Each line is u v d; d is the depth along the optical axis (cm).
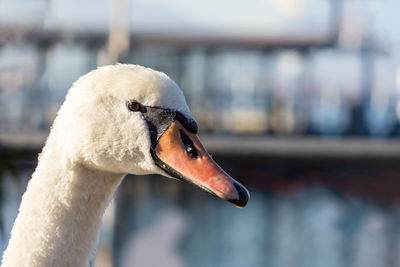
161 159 308
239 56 2264
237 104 2298
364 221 1552
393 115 2316
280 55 2258
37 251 298
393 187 2002
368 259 1217
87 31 2011
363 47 2195
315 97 2309
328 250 1285
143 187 2019
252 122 2312
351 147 2106
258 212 1667
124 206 1638
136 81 307
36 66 1848
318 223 1535
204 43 2191
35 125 2078
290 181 2144
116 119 304
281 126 2320
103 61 2042
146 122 307
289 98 2308
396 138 2312
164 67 2230
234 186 301
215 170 307
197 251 1240
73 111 304
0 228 751
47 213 302
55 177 304
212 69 2266
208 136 2236
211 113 2294
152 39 2159
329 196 1888
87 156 303
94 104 303
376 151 2102
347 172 2117
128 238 1272
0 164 694
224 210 1688
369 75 2261
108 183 315
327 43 2173
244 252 1247
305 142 2169
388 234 1427
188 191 1980
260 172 2173
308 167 2161
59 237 301
